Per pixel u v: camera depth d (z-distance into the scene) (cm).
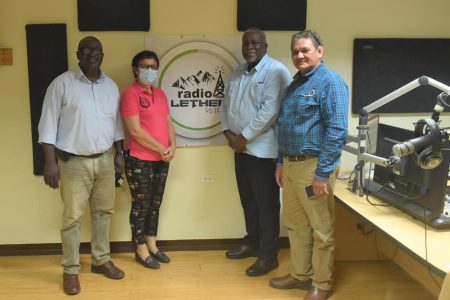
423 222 218
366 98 338
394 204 241
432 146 194
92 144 268
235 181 341
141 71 290
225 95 313
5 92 314
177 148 333
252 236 328
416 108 343
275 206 298
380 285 289
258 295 276
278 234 304
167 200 338
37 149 319
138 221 310
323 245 256
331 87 235
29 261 324
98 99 269
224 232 345
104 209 291
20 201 328
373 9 330
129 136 305
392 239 201
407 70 337
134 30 314
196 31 319
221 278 298
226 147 336
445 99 222
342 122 234
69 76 265
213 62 324
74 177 270
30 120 318
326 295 267
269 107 275
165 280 295
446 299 156
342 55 333
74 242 278
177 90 324
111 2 308
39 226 332
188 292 279
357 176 268
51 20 309
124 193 333
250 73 287
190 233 344
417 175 218
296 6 321
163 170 313
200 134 331
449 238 199
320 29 329
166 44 318
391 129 247
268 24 320
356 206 245
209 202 342
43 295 274
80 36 312
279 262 321
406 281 295
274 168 291
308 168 248
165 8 315
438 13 335
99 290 280
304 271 276
